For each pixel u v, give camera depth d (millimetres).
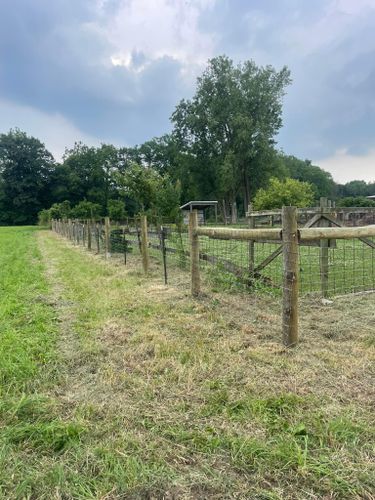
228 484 1607
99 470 1714
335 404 2199
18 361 2873
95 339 3484
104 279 6645
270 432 1961
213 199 41969
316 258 7398
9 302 4781
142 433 1986
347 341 3271
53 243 16516
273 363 2797
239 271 5312
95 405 2256
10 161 57344
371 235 3660
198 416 2131
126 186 11438
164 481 1628
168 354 3041
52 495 1572
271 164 37281
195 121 36969
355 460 1729
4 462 1756
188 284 5832
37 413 2188
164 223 11742
